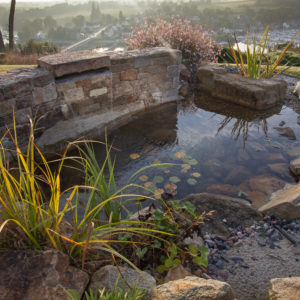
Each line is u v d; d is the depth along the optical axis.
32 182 1.48
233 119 4.68
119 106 4.64
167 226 1.95
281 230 2.20
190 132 4.22
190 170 3.25
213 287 1.40
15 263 1.40
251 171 3.23
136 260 1.83
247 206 2.46
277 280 1.52
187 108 5.16
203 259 1.75
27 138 3.57
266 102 5.01
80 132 3.95
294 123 4.49
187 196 2.56
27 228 1.52
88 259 1.69
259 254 1.98
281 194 2.65
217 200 2.48
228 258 1.94
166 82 5.28
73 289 1.38
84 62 3.85
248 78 5.54
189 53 6.89
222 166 3.34
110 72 4.25
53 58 3.89
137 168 3.30
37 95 3.51
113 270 1.57
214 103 5.41
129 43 7.22
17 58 11.39
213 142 3.91
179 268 1.73
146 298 1.42
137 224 2.05
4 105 3.19
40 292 1.31
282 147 3.77
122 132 4.21
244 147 3.77
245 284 1.73
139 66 4.68
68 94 3.88
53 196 1.51
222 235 2.16
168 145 3.83
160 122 4.57
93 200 2.03
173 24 7.01
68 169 3.27
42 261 1.43
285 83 5.33
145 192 2.85
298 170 3.10
